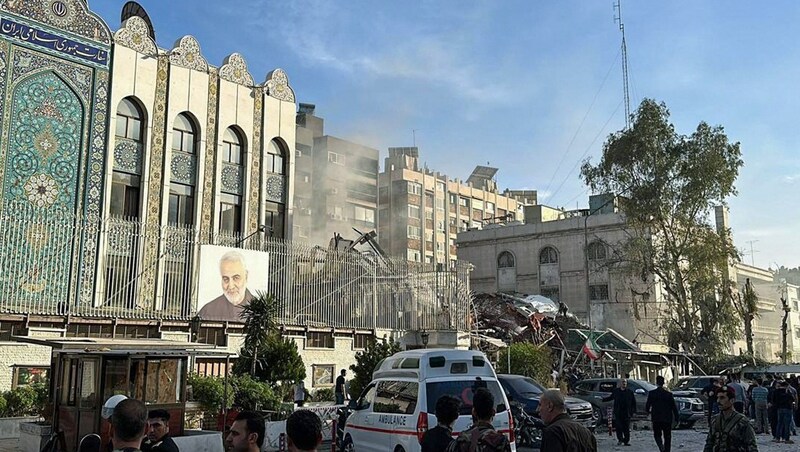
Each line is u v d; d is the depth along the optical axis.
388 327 26.56
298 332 23.36
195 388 16.28
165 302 20.89
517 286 54.09
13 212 20.72
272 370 19.69
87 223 20.75
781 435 17.56
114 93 23.97
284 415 16.77
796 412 22.55
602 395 22.59
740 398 20.83
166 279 21.34
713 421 6.76
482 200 84.62
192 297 21.31
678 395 23.38
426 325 27.28
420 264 28.02
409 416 10.38
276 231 29.11
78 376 12.52
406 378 10.88
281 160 29.77
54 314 18.31
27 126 21.62
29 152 21.58
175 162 25.81
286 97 30.05
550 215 59.62
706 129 39.22
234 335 21.98
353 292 25.75
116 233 20.59
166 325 20.48
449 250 78.38
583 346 33.03
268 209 28.88
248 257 22.81
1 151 20.88
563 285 51.84
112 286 20.14
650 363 37.59
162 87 25.61
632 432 20.28
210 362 21.00
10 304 18.03
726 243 38.44
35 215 19.16
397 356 11.63
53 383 13.20
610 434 19.14
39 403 16.62
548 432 4.79
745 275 71.44
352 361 25.06
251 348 19.77
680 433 20.34
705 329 38.72
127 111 24.69
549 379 28.25
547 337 35.25
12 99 21.31
